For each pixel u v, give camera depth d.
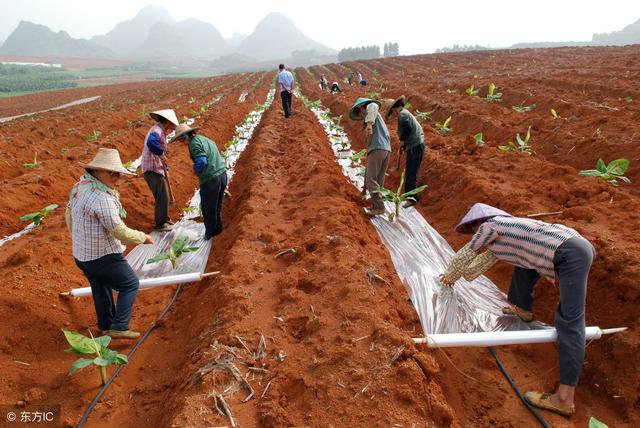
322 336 3.35
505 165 7.00
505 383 3.39
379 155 6.04
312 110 17.50
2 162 9.02
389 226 6.06
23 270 4.51
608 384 3.21
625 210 4.84
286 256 4.82
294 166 8.26
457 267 3.68
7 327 3.79
